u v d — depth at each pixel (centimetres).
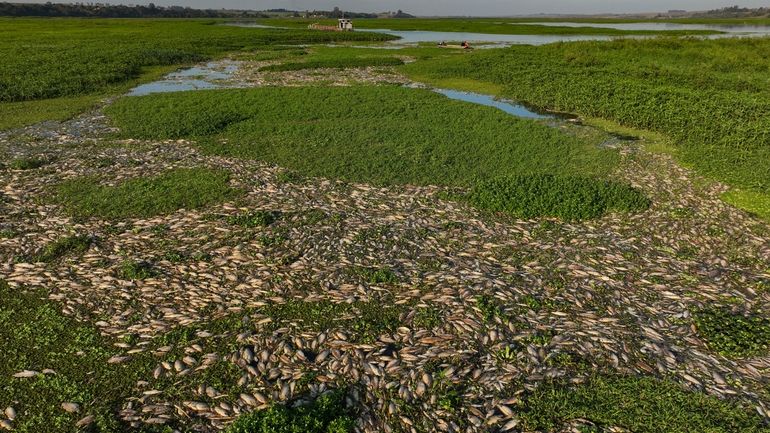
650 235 1444
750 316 1064
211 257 1262
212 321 1022
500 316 1043
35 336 962
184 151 2164
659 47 5888
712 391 847
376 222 1486
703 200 1702
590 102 3088
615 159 2138
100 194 1634
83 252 1275
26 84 3484
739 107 2703
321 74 4678
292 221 1473
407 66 5053
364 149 2216
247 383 859
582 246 1366
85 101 3241
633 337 991
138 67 4941
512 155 2170
